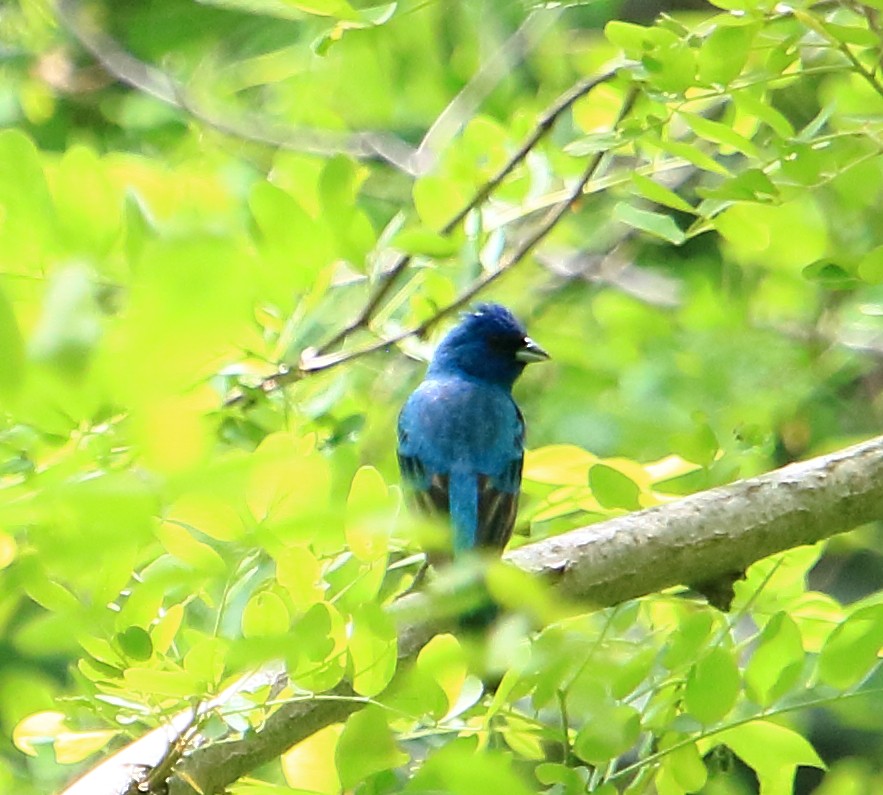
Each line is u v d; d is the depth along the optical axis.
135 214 6.41
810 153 8.00
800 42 8.06
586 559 7.89
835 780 7.38
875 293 9.79
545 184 10.34
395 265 9.59
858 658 7.01
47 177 6.70
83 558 4.58
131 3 16.67
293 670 6.33
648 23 17.39
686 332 14.05
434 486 10.38
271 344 7.38
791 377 13.59
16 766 8.20
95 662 6.37
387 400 12.16
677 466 9.00
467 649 6.27
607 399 13.98
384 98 14.62
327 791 7.34
